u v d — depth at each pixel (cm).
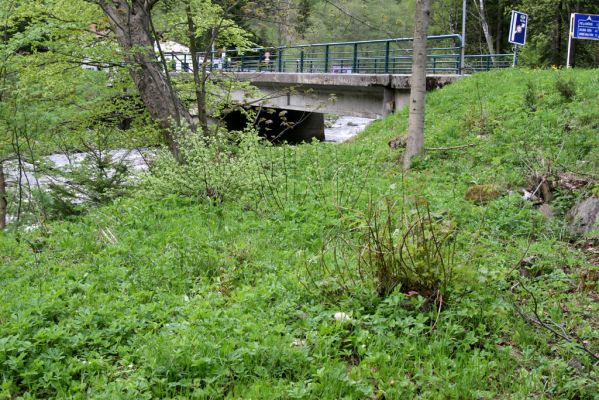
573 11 3806
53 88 1383
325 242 752
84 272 680
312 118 3547
